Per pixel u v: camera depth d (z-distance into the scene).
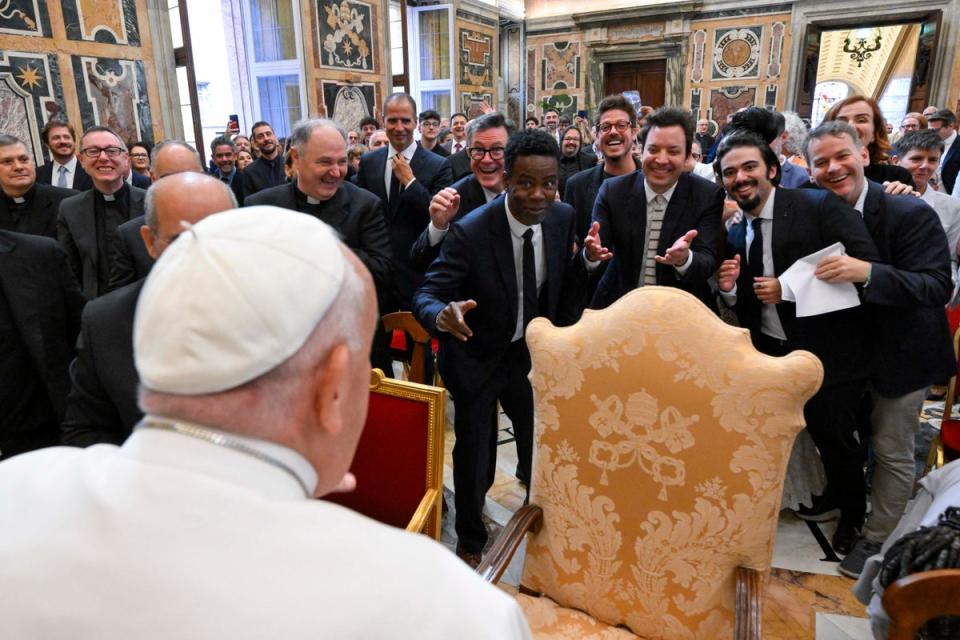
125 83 5.39
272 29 7.68
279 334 0.48
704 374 1.27
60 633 0.43
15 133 4.70
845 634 1.95
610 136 3.06
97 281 3.03
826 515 2.56
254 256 0.50
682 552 1.32
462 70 11.56
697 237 2.25
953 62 10.40
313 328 0.50
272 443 0.50
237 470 0.48
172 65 5.74
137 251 2.20
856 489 2.28
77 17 5.00
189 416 0.49
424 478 1.68
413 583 0.46
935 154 3.15
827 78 16.47
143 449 0.49
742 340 1.26
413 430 1.67
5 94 4.63
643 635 1.39
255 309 0.48
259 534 0.45
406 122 3.60
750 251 2.19
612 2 13.07
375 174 3.69
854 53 15.10
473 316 2.06
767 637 1.95
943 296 1.91
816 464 2.57
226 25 7.91
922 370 2.01
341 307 0.53
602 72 13.40
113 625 0.43
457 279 2.00
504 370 2.13
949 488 1.42
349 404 0.55
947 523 1.25
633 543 1.37
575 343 1.40
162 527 0.45
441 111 11.55
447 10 10.95
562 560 1.47
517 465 3.00
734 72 12.14
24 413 2.15
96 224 3.04
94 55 5.14
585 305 2.49
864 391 2.14
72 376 1.44
